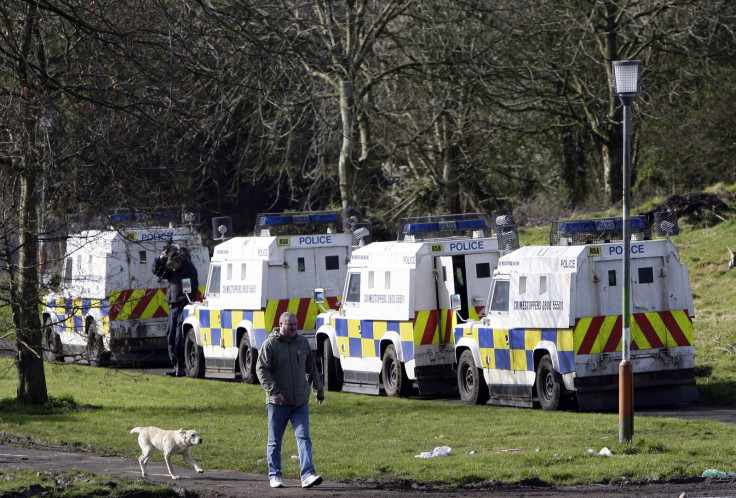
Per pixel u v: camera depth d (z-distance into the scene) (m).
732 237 105.94
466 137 139.00
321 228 85.69
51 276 63.28
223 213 161.62
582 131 157.25
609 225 64.25
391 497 37.44
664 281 62.47
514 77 134.00
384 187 174.25
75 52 66.25
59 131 57.81
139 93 63.34
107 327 93.25
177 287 89.75
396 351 71.00
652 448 45.94
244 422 60.53
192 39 62.88
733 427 51.94
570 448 46.78
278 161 151.88
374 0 133.88
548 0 132.50
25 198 58.88
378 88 141.12
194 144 63.44
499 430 53.88
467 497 37.50
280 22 118.31
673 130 139.38
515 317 64.00
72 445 53.41
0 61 59.34
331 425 58.47
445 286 70.19
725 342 77.38
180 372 90.44
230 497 37.50
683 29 135.00
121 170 60.25
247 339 82.06
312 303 81.44
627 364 47.62
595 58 147.88
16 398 69.38
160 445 42.69
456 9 126.88
